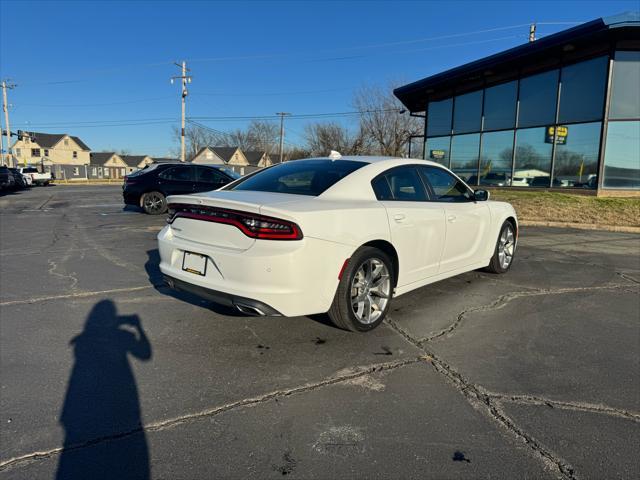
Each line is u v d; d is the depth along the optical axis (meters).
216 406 2.50
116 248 7.07
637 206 11.45
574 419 2.42
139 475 1.95
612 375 2.93
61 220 10.74
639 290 4.98
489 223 5.11
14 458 2.04
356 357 3.14
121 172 92.12
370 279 3.53
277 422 2.35
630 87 13.01
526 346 3.38
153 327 3.64
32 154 80.56
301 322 3.79
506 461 2.06
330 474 1.97
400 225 3.70
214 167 12.41
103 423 2.32
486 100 17.08
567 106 14.20
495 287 5.01
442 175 4.63
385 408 2.49
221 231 3.17
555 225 10.60
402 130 36.84
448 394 2.65
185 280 3.33
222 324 3.72
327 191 3.55
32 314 3.93
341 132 45.50
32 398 2.55
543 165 15.07
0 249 6.97
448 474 1.97
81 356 3.10
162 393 2.63
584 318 4.03
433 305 4.33
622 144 13.21
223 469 1.99
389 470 2.00
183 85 39.22
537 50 13.77
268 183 3.95
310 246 2.99
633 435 2.28
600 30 12.04
